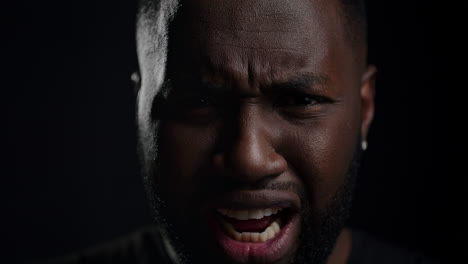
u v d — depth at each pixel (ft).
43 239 8.20
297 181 3.28
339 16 3.41
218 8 3.13
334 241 3.62
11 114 8.21
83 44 8.29
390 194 7.13
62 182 8.25
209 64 3.11
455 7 6.85
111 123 8.30
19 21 8.21
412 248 7.02
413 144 7.07
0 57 8.19
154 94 3.39
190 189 3.28
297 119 3.23
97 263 4.45
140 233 4.57
